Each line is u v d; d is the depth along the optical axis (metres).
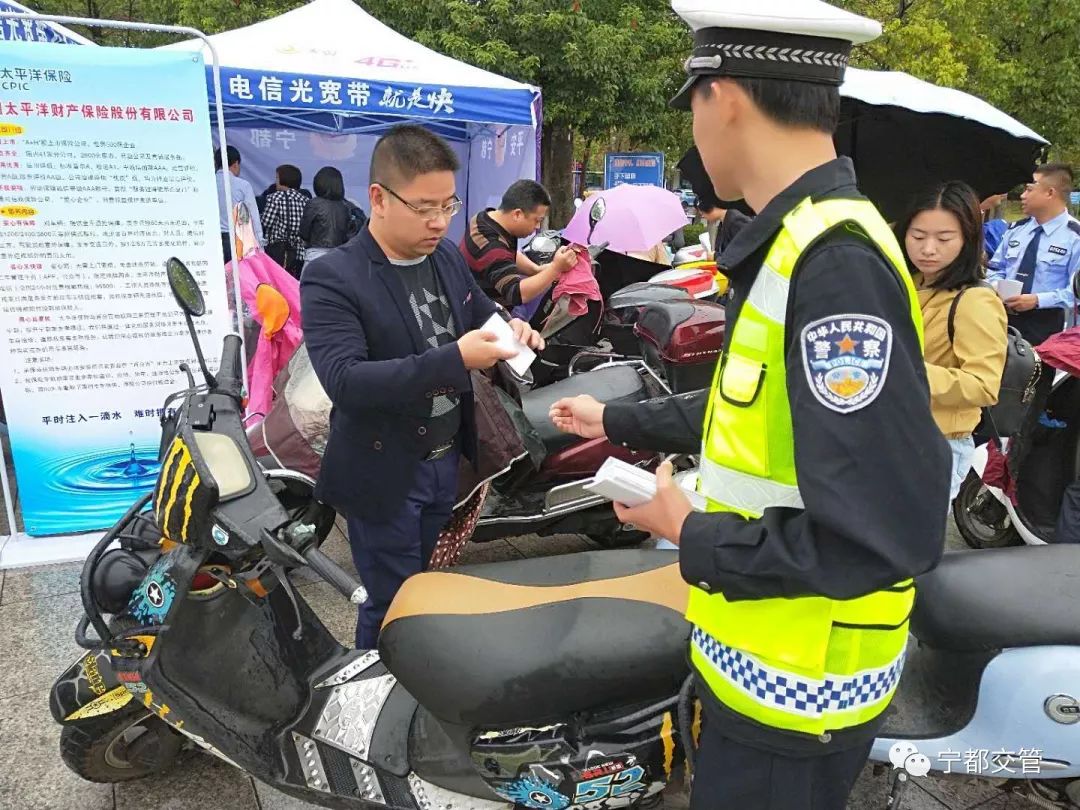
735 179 1.27
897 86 2.49
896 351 1.05
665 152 15.76
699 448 1.75
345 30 7.12
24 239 3.65
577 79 12.18
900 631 1.30
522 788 1.81
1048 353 3.15
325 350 2.08
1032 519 3.61
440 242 2.40
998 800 2.49
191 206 3.88
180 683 1.92
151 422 4.00
